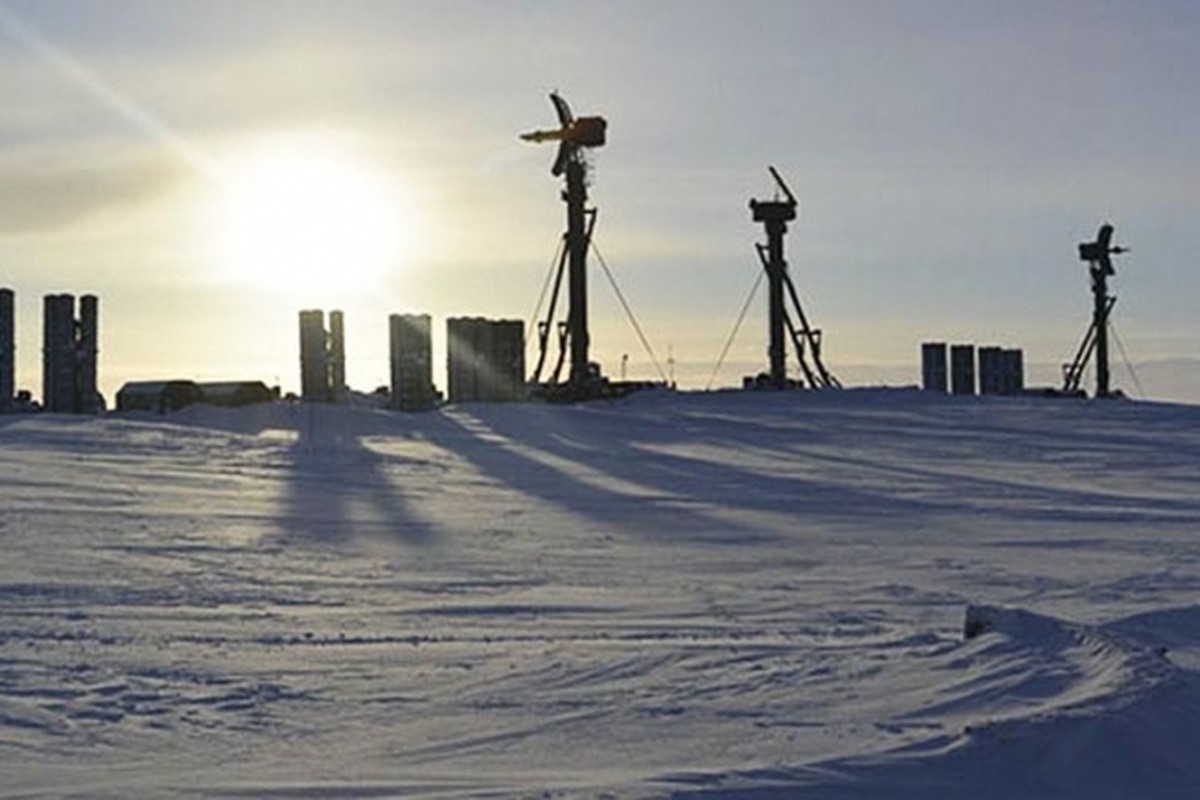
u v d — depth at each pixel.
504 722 10.79
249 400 59.03
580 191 60.09
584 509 29.69
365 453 40.84
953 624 15.87
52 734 10.44
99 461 36.97
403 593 18.36
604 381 62.50
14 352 53.88
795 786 8.43
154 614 16.20
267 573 19.92
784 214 66.56
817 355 68.12
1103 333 73.56
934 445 46.84
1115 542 24.95
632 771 9.09
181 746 10.09
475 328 60.38
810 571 21.03
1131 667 10.68
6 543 22.31
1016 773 8.82
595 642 14.57
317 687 12.15
